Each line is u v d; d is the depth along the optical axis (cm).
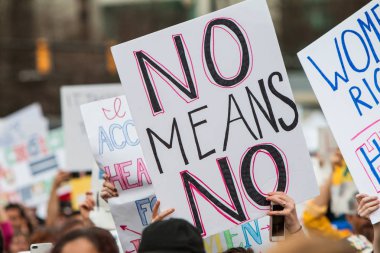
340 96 559
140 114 536
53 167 1284
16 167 1302
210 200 530
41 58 2508
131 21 4009
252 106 543
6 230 937
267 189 536
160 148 534
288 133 541
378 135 552
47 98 3609
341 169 776
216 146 537
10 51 3662
